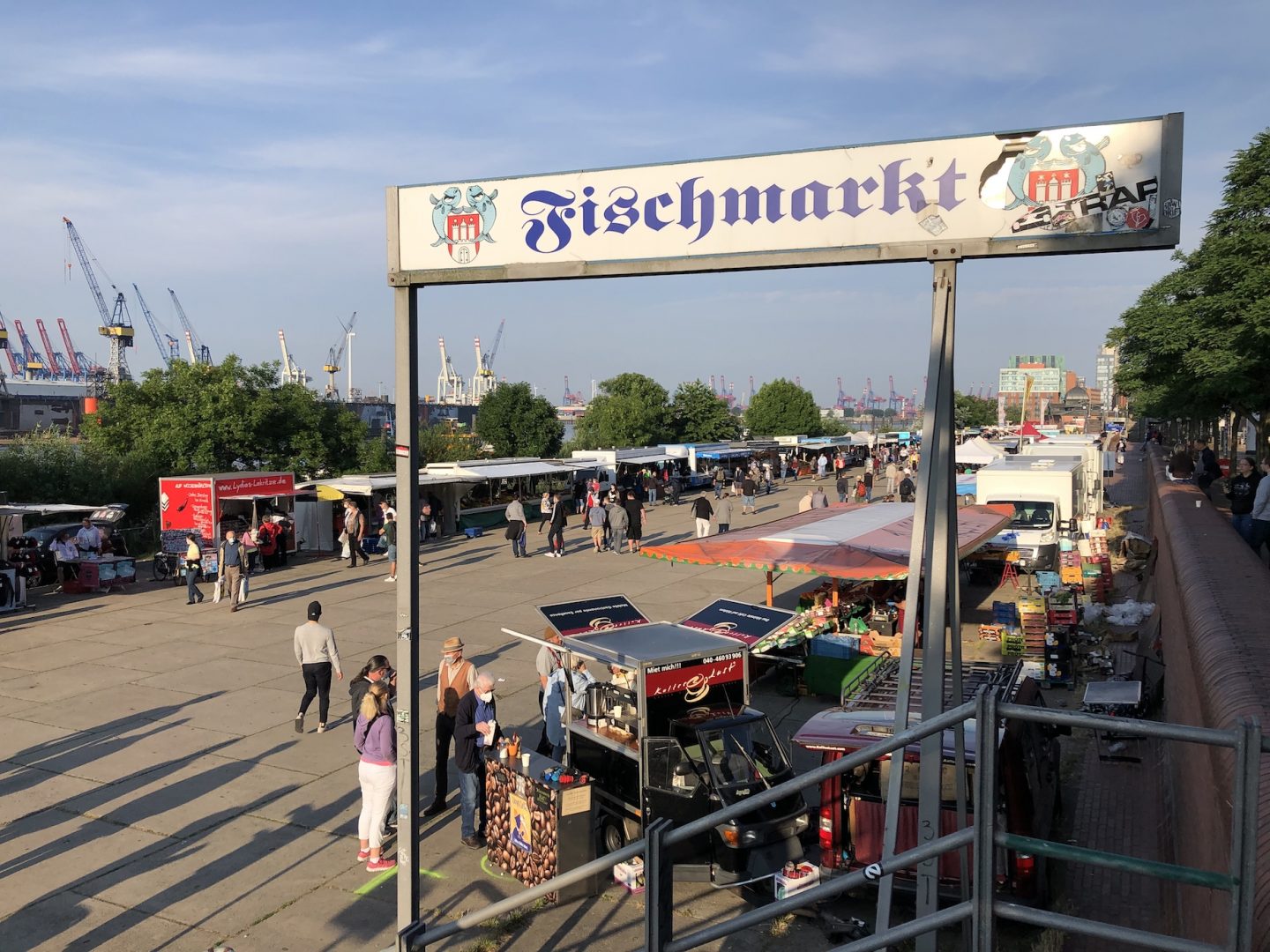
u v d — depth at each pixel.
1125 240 4.51
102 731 12.09
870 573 12.67
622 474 45.75
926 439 4.83
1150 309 25.20
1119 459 68.25
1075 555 20.66
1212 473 19.70
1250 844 2.68
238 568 20.08
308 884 8.12
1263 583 7.77
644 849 4.14
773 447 64.12
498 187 5.86
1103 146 4.52
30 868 8.41
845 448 75.00
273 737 11.84
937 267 4.86
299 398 45.62
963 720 3.23
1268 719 4.05
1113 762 10.70
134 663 15.51
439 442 58.06
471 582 23.28
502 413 70.62
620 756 8.53
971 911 3.21
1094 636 15.91
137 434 41.12
